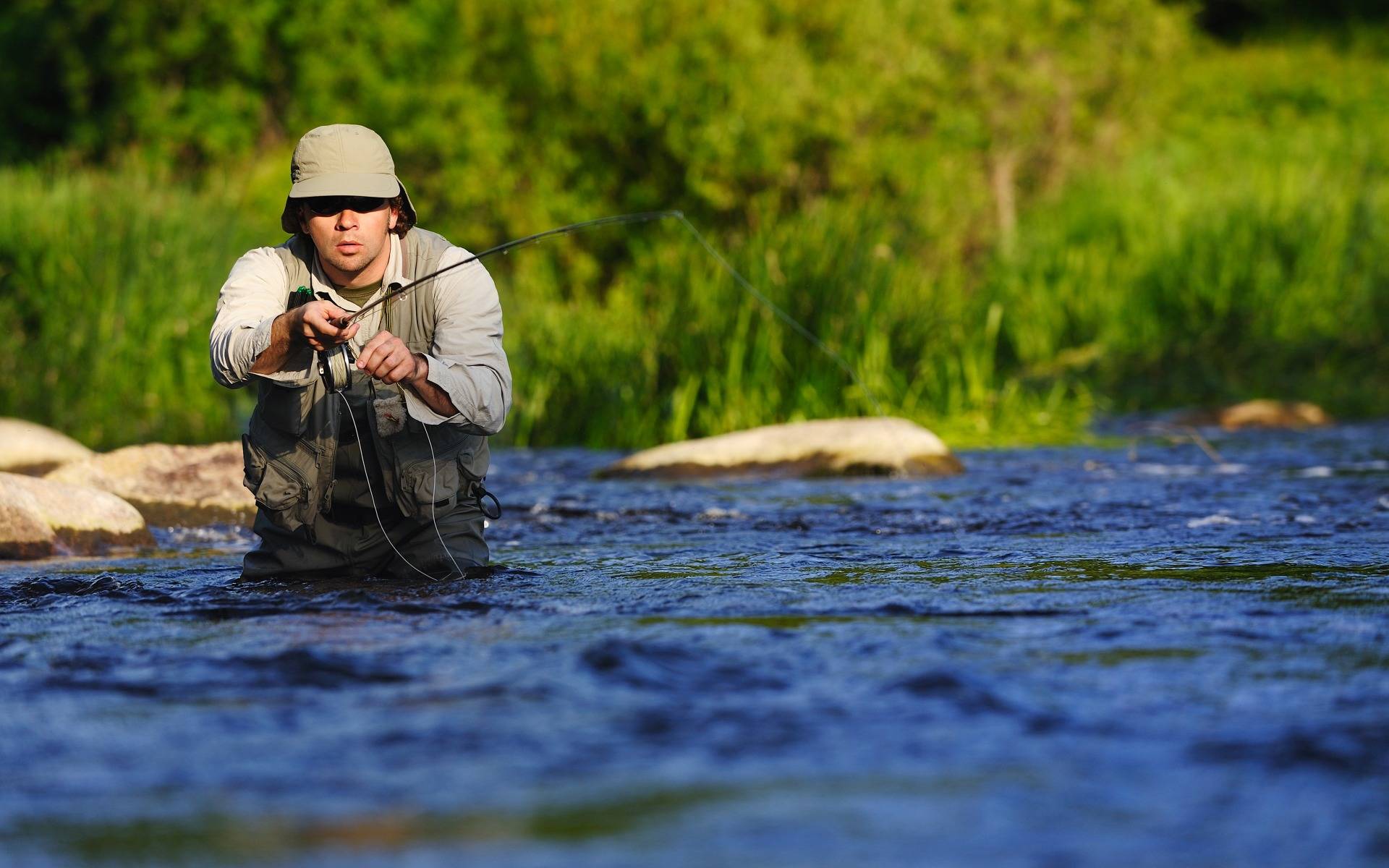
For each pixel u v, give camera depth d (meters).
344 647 10.34
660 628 10.94
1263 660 9.60
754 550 16.62
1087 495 22.39
